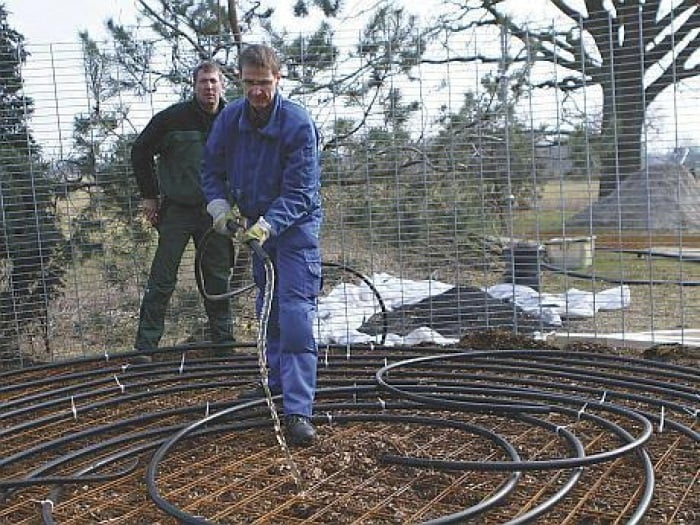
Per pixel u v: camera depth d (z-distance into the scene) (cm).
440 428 404
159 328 594
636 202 659
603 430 394
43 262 654
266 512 297
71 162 653
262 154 376
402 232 700
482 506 272
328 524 284
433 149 693
